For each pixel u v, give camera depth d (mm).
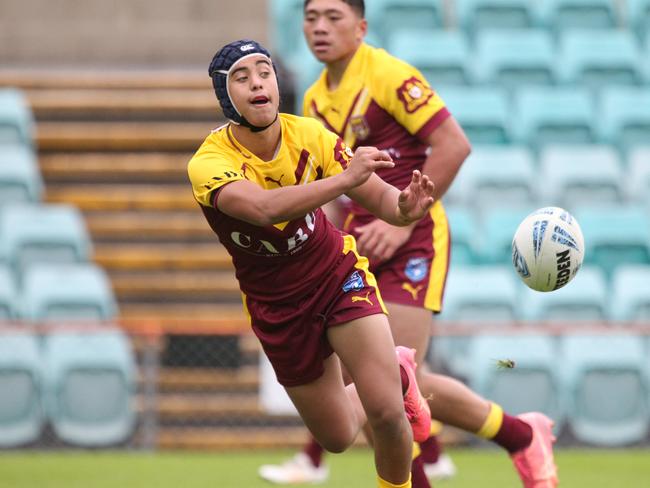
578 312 38062
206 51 53625
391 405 15742
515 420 19656
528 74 49875
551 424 19953
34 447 35500
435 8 52469
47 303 37812
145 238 43938
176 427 37062
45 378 35375
